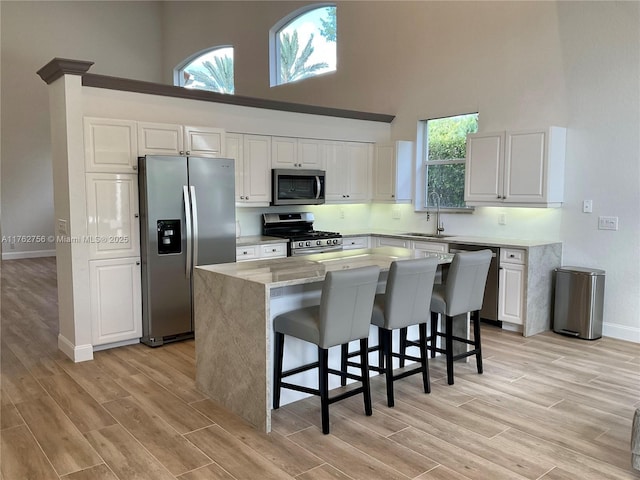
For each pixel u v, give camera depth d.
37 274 8.20
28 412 3.24
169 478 2.50
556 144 4.95
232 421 3.12
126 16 10.41
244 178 5.56
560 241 5.17
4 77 9.38
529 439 2.89
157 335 4.55
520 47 5.34
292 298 3.41
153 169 4.36
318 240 5.89
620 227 4.75
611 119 4.75
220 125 5.33
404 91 6.54
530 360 4.21
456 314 3.69
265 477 2.51
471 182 5.49
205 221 4.68
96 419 3.14
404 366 4.11
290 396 3.41
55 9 9.68
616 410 3.27
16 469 2.58
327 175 6.30
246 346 3.06
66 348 4.35
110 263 4.38
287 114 5.87
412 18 6.36
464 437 2.91
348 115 6.39
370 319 3.15
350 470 2.57
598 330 4.81
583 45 4.89
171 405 3.34
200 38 9.76
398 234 6.32
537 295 4.93
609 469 2.58
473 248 5.23
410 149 6.52
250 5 8.59
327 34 7.62
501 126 5.56
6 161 9.58
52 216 10.16
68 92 4.00
